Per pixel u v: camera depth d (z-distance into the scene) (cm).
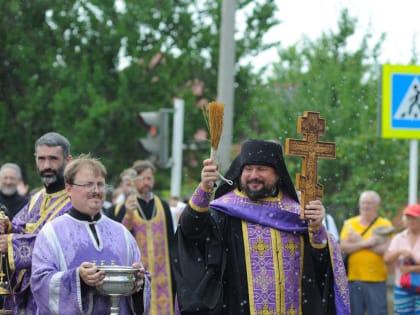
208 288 927
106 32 2416
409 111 1631
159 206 1532
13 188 1479
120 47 2417
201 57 2480
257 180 949
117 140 2428
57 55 2434
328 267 952
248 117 2586
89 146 2373
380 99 1630
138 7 2423
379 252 1589
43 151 1038
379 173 2475
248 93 2539
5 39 2389
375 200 1605
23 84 2445
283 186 974
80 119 2373
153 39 2439
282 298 938
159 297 1505
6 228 1015
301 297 945
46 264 865
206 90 2494
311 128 952
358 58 2606
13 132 2430
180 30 2445
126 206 1487
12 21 2405
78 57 2416
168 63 2447
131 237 911
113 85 2455
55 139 1045
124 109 2397
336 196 2419
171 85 2441
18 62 2395
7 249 977
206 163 910
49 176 1038
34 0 2383
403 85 1630
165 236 1523
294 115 2591
